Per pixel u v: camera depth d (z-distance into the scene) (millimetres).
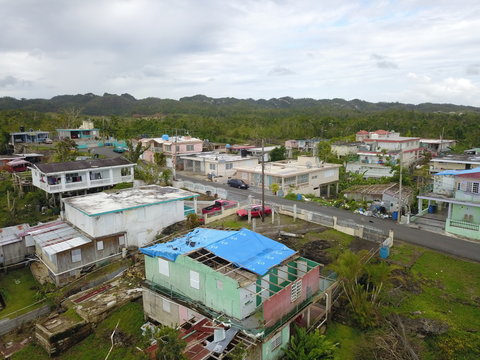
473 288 20984
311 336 16531
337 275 20953
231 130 112062
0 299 25609
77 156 56125
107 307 21969
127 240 29469
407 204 36000
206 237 21531
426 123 106750
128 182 44281
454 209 29922
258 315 16891
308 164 49469
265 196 42938
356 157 66062
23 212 37594
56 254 25438
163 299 19469
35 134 69875
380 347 16984
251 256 18797
